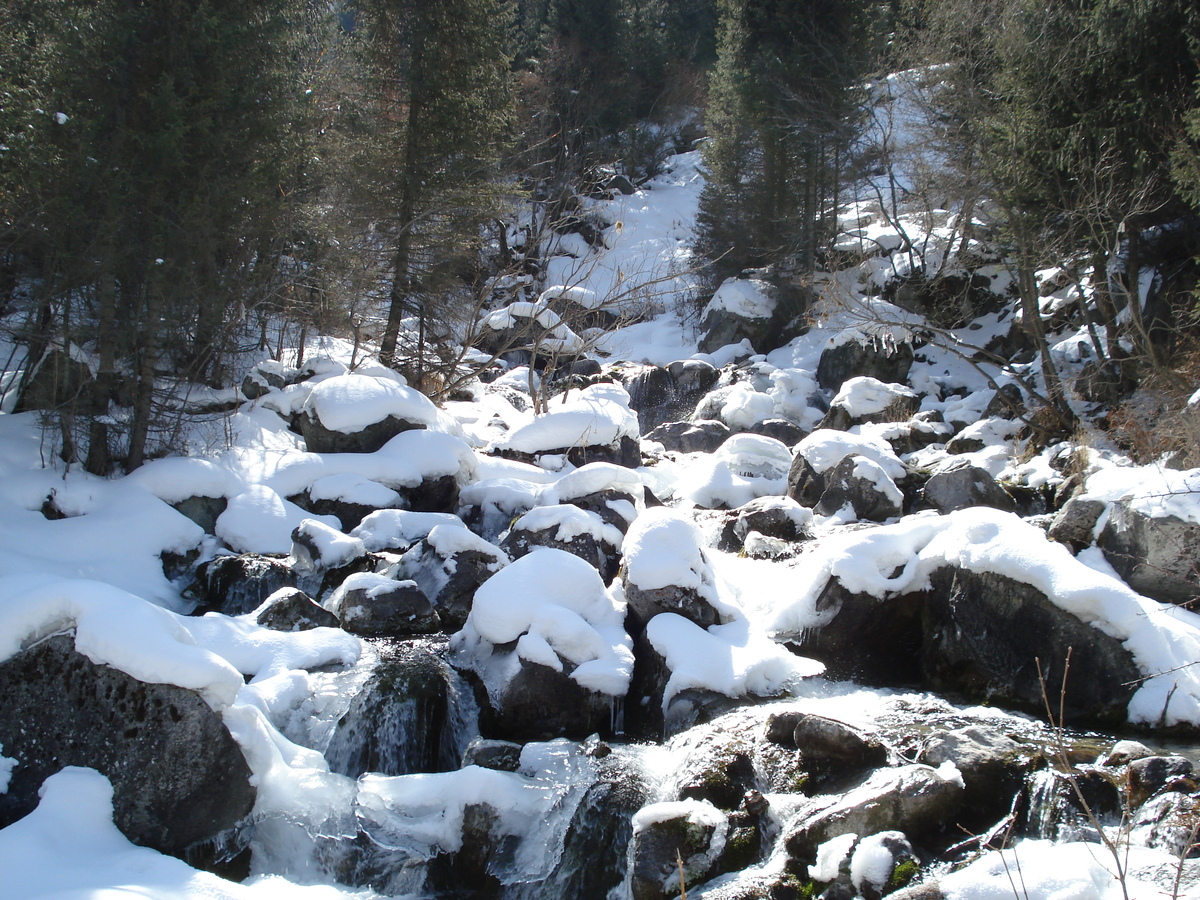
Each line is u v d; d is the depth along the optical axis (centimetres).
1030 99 1391
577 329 2347
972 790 582
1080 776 571
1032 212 1421
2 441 1074
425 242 1709
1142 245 1553
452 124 1686
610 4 3716
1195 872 455
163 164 1084
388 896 600
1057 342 1812
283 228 1402
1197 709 670
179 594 979
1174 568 804
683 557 845
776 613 891
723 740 658
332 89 1748
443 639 873
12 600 603
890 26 2564
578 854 606
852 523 1143
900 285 2217
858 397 1742
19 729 586
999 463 1290
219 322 1248
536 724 752
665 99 4141
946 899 447
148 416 1130
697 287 2922
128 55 1091
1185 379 1199
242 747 594
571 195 2797
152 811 557
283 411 1394
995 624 776
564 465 1410
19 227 1053
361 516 1117
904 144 2298
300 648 782
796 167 2622
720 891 523
